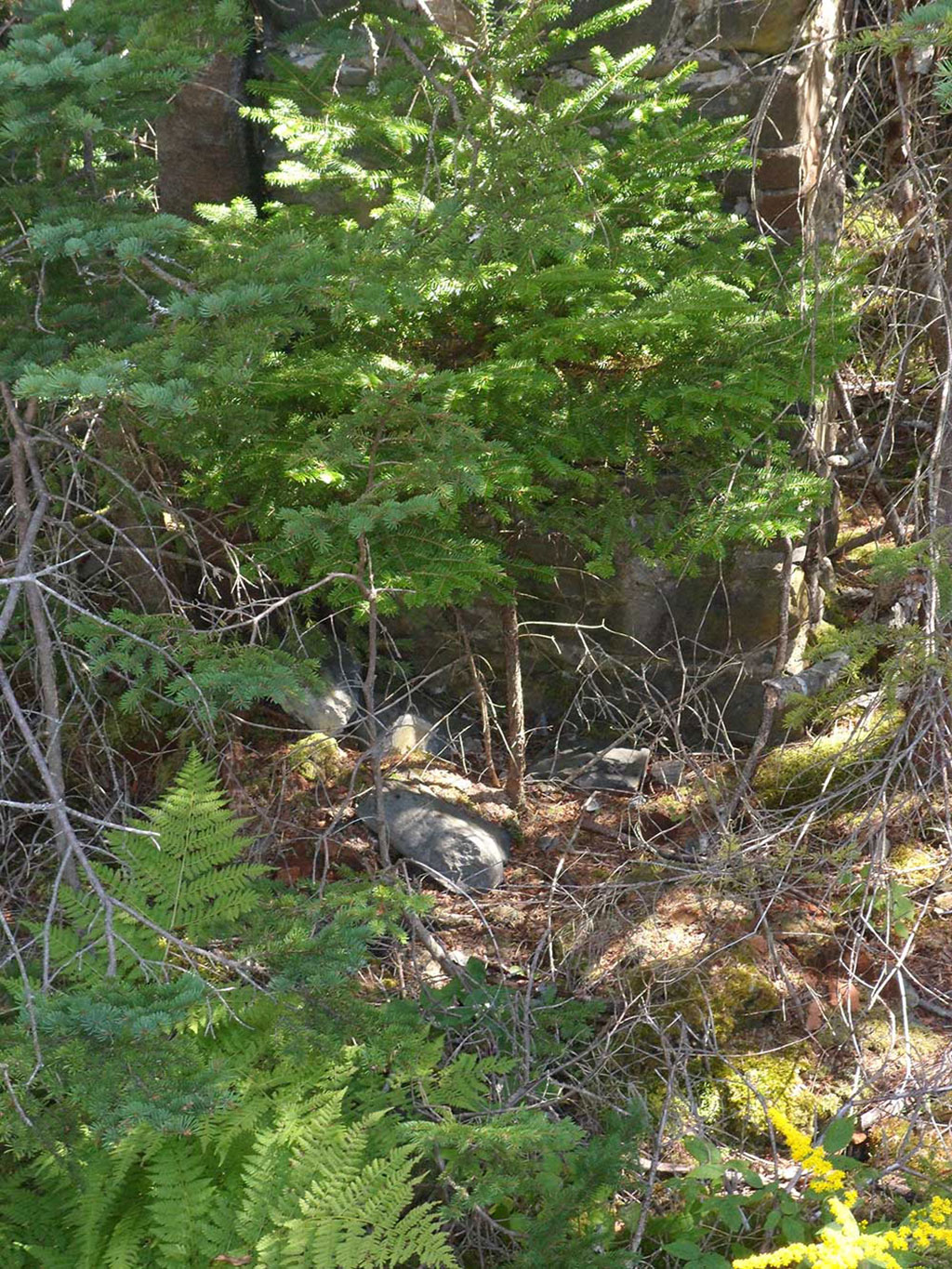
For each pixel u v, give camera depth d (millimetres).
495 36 3533
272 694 2729
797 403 4246
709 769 4414
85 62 2818
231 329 2812
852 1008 3416
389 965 3607
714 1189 2951
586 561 4398
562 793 4477
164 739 4387
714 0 4004
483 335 3625
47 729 3078
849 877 3613
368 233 3121
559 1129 2711
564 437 3336
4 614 2812
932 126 4199
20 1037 2240
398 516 2703
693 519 3613
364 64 4246
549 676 4703
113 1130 2168
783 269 3807
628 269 3400
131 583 4277
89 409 3182
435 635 4688
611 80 3631
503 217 3164
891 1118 3066
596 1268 2590
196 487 3617
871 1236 2373
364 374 3008
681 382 3406
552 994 3473
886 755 3602
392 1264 2510
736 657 4379
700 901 3760
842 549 5051
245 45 3457
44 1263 2693
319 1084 2891
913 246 4293
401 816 4125
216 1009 2842
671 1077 3115
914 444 5027
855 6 4465
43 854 3871
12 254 3061
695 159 3641
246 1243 2678
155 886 3152
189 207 4531
